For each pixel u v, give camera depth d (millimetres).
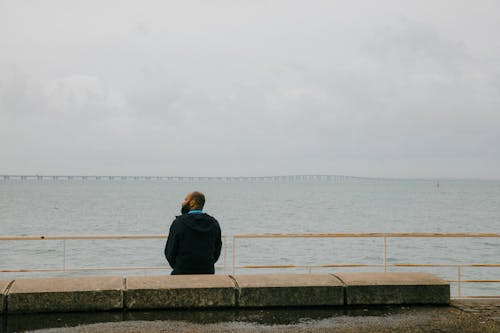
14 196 138000
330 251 35500
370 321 5352
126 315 5414
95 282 5754
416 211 84125
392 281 5988
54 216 67562
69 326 5043
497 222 64688
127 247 35812
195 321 5266
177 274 6238
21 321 5172
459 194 188125
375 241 40625
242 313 5559
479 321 5379
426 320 5402
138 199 122000
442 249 37094
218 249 6504
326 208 89875
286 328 5094
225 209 84688
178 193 174250
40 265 29422
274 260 31891
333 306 5840
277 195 161125
